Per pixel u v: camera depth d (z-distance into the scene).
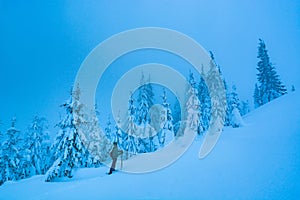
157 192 5.55
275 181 5.41
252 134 7.58
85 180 6.71
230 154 6.74
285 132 7.00
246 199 5.07
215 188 5.48
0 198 6.18
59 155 7.51
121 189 5.84
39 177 7.61
